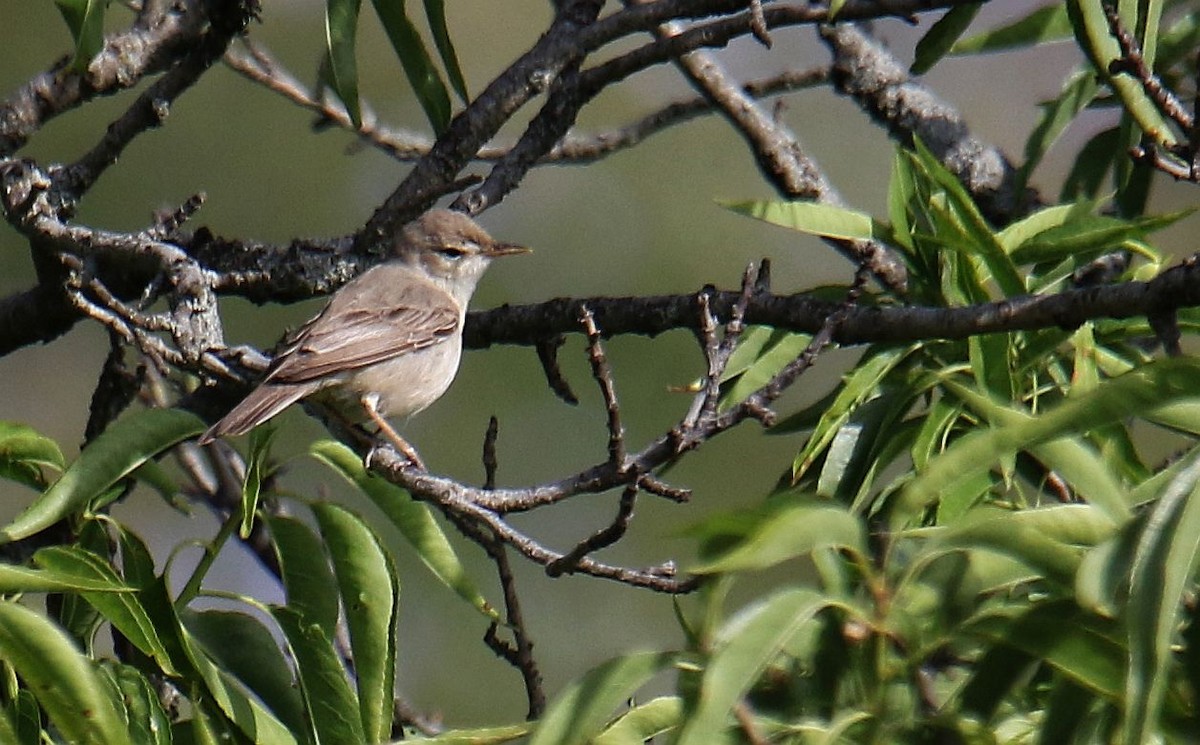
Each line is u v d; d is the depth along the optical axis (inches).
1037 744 236.5
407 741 245.9
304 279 469.7
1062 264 379.6
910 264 384.8
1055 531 240.2
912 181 387.5
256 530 485.1
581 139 528.4
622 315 447.2
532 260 746.2
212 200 726.5
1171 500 216.1
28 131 435.8
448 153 458.9
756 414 337.7
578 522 699.4
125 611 291.9
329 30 420.2
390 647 323.0
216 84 735.7
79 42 394.6
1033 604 240.2
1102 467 246.1
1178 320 363.9
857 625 236.4
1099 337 369.4
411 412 511.5
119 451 319.3
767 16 428.1
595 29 457.7
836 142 803.4
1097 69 372.2
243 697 302.8
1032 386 357.1
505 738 248.4
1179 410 262.2
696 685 239.3
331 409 503.8
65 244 429.7
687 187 765.3
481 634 666.2
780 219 375.9
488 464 394.6
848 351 731.4
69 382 764.6
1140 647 207.8
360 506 674.8
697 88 521.3
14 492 698.8
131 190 718.5
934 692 262.1
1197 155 343.6
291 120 743.7
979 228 352.8
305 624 320.8
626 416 697.6
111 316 398.3
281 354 466.3
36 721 283.1
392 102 774.5
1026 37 423.5
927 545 234.8
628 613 681.0
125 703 295.0
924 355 376.5
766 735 235.1
